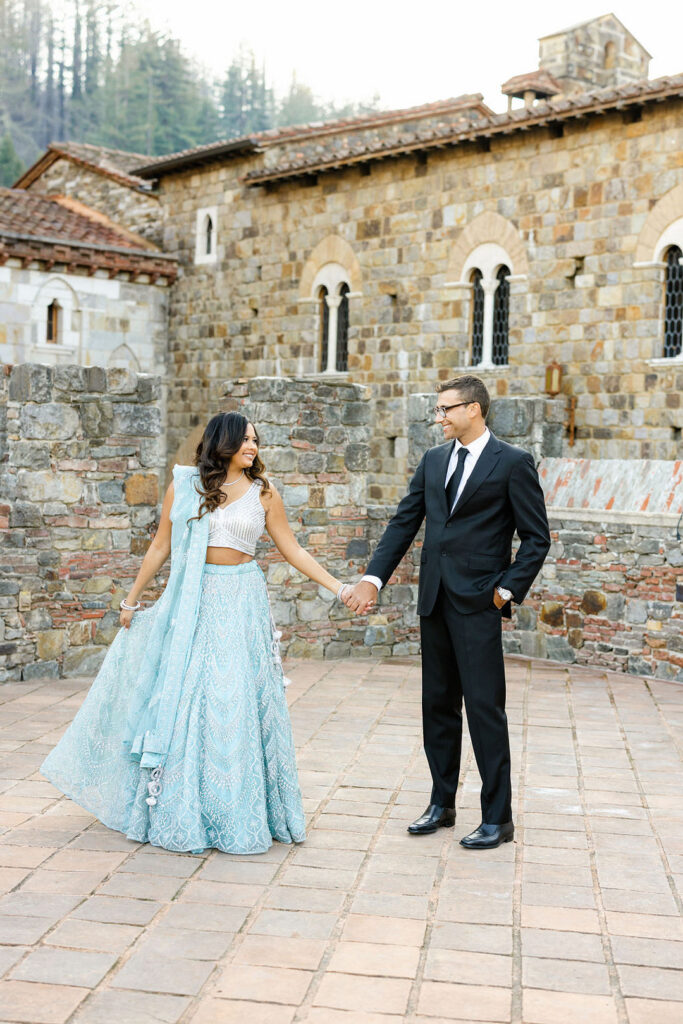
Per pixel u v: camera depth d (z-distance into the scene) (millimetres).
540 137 16797
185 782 4918
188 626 5004
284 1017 3461
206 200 23047
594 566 9852
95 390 8875
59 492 8750
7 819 5332
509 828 5168
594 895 4535
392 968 3816
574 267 16516
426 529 5297
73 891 4449
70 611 8844
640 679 9289
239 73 82500
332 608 10086
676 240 15328
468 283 18109
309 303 20828
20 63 76250
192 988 3639
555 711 7988
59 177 27688
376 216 19391
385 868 4805
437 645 5281
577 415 16609
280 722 5152
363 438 10242
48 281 22141
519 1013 3518
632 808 5703
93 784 5211
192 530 5078
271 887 4559
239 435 5086
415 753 6703
